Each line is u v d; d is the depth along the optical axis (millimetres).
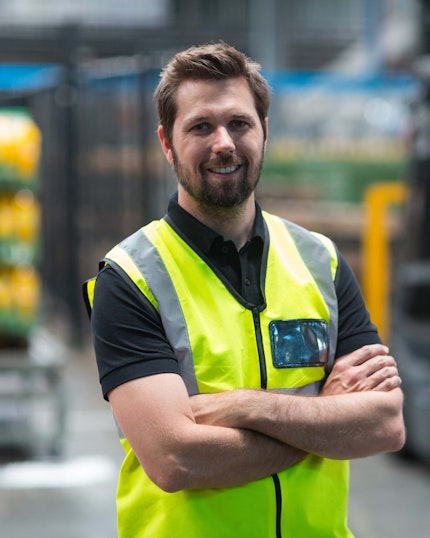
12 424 8406
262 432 2818
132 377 2809
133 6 14766
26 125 7461
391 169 12969
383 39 14398
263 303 2961
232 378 2863
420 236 8938
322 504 2945
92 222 12656
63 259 12805
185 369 2852
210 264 2947
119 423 2887
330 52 15484
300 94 13500
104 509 6750
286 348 2947
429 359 7691
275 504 2863
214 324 2896
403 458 7969
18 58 12375
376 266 9719
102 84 12070
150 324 2861
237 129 2893
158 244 2961
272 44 15211
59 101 12180
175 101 2908
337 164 13078
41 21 14359
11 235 7473
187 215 2973
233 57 2889
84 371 11383
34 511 6695
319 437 2852
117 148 11992
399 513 6812
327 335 3025
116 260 2916
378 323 9695
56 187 12555
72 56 12078
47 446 8086
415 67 8844
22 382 8344
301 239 3129
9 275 7605
